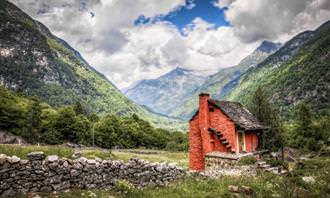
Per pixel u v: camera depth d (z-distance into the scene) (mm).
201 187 16172
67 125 104188
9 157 11430
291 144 85688
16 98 127500
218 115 32125
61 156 15273
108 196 12727
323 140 85750
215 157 29031
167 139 134250
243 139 32250
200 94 33219
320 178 20156
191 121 34969
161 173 17625
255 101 49375
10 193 11008
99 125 119500
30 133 93500
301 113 97250
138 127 134000
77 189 12969
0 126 90625
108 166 14828
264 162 26266
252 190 15688
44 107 133500
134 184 15836
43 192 11859
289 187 16891
